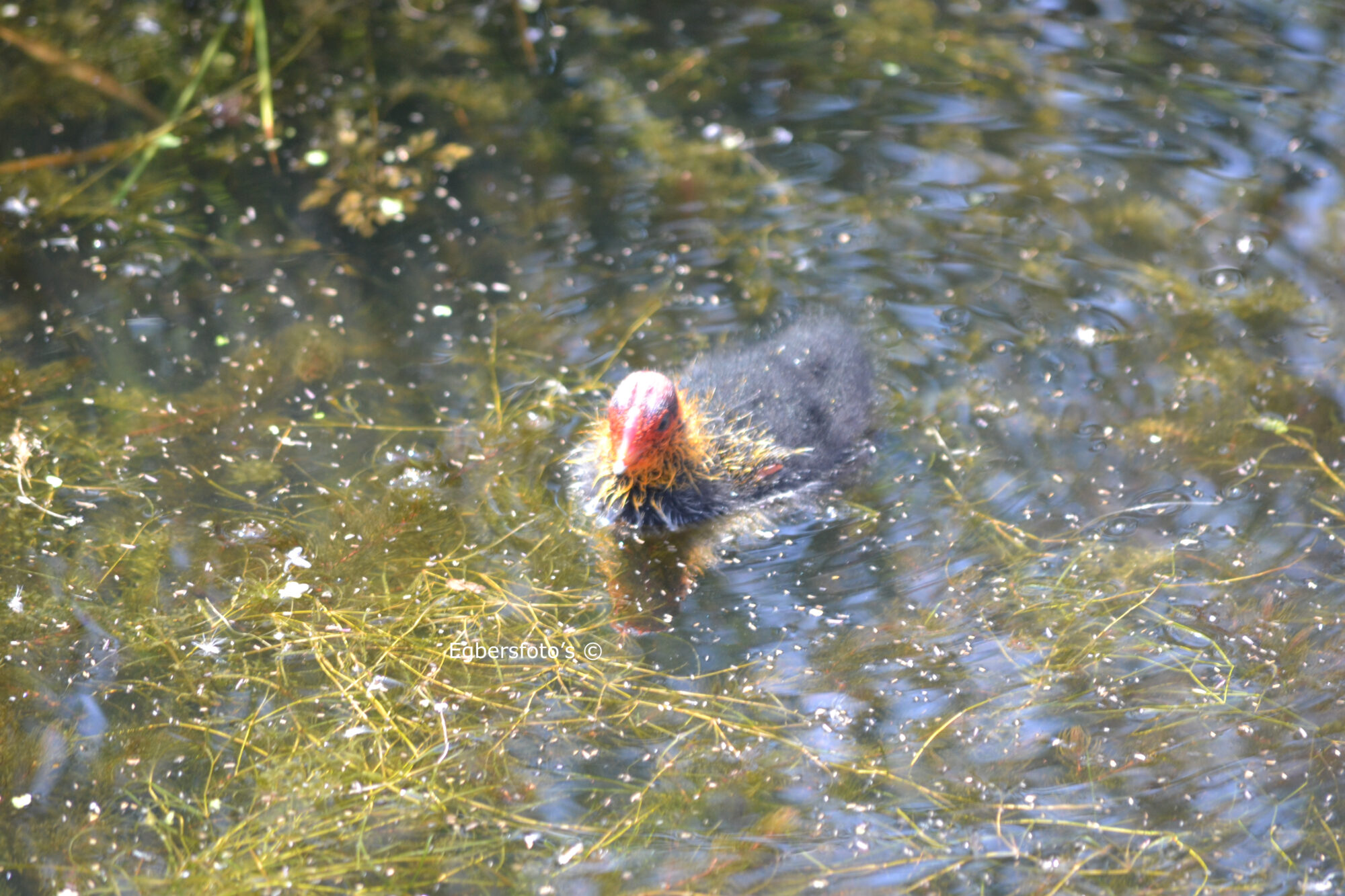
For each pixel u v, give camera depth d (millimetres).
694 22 8133
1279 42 7930
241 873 3348
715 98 7434
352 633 4184
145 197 6398
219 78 7340
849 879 3363
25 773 3621
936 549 4637
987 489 4926
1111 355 5621
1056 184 6734
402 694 3969
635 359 5621
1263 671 4066
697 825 3535
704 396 5121
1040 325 5816
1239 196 6605
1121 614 4309
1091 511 4789
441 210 6457
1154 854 3441
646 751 3785
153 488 4750
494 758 3748
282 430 5078
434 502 4781
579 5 8219
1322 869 3395
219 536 4547
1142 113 7293
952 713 3922
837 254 6273
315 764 3705
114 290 5777
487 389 5387
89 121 6910
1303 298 5910
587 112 7258
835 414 5172
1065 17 8234
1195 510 4773
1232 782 3664
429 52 7688
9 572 4332
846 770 3725
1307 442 5098
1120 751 3777
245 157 6762
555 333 5730
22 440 4738
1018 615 4312
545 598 4406
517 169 6793
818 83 7582
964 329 5812
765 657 4164
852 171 6867
